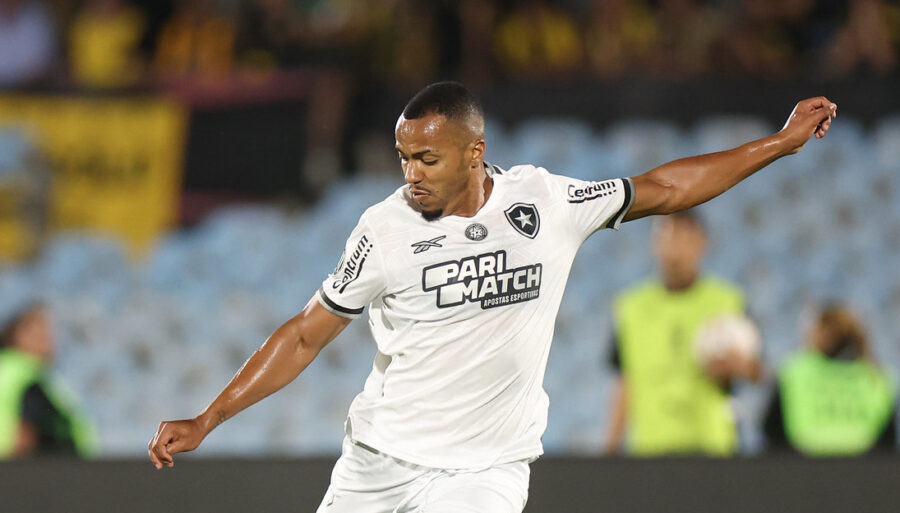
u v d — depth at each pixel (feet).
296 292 123.75
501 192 42.47
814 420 80.33
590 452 103.19
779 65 137.90
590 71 137.80
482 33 136.05
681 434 76.48
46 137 130.11
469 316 41.34
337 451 106.42
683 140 130.21
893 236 129.49
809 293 122.42
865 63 136.26
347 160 131.44
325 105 129.59
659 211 44.16
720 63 136.46
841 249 128.06
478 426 42.37
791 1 138.72
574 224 42.88
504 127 131.95
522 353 42.01
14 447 75.61
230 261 126.62
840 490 52.95
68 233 129.90
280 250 127.13
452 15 136.26
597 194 43.27
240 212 129.70
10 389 76.23
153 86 130.31
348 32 133.28
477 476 42.11
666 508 53.11
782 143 44.78
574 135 130.72
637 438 77.82
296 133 129.70
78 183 130.41
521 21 138.72
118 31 137.08
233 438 106.63
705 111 131.13
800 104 45.50
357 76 132.16
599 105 131.54
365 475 43.47
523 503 43.11
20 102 130.62
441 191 40.88
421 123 40.24
